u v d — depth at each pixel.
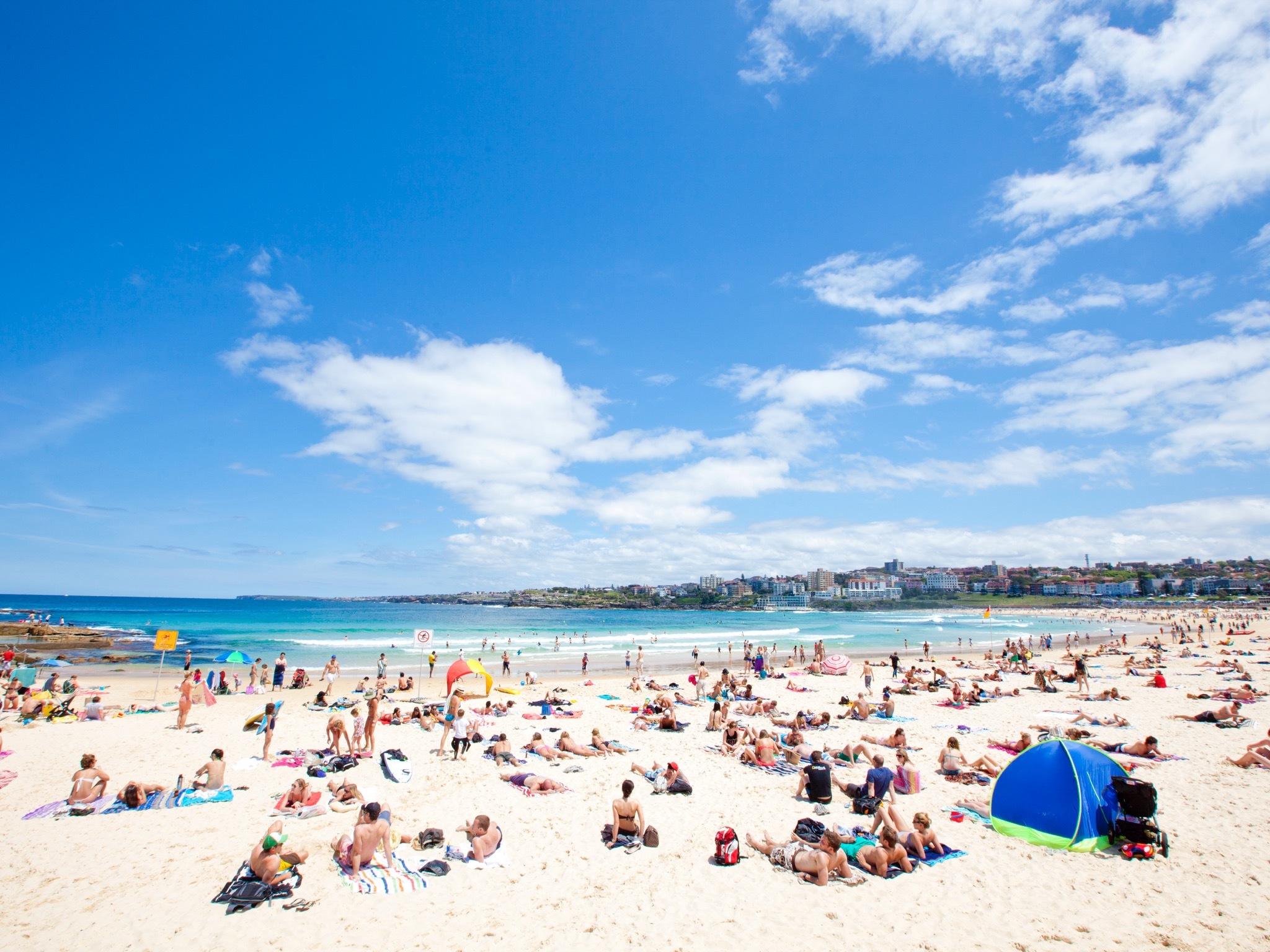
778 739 17.14
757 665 34.47
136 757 15.27
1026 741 16.30
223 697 25.86
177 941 7.21
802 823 10.48
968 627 103.69
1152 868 9.27
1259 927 7.63
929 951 7.17
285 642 58.56
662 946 7.28
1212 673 33.50
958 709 22.83
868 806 11.77
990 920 7.82
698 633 84.06
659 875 9.12
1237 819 11.22
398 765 13.66
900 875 9.07
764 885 8.80
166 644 22.77
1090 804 10.13
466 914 7.97
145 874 8.87
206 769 12.51
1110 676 33.72
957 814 11.42
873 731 18.97
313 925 7.63
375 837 9.14
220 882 8.65
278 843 8.52
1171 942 7.30
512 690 28.77
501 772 13.86
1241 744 16.70
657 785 12.98
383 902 8.18
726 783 13.65
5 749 15.78
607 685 31.11
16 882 8.59
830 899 8.41
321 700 22.75
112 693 25.94
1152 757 15.27
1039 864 9.43
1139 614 151.62
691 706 23.62
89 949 7.04
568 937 7.47
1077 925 7.70
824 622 128.50
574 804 12.16
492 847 9.77
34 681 28.75
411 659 46.03
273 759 14.74
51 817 10.96
